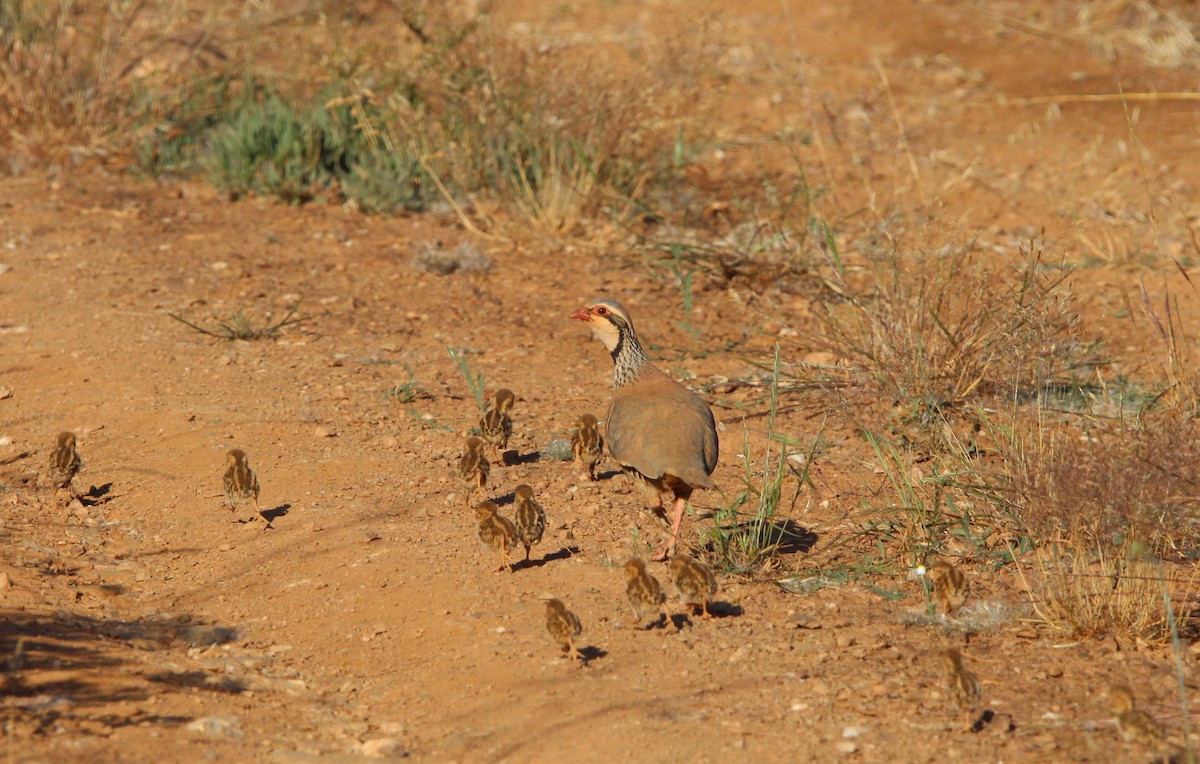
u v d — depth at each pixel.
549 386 17.22
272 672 10.30
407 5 27.52
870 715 9.37
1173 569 11.67
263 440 14.97
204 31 30.20
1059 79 34.34
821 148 24.50
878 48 36.28
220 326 19.02
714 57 33.28
